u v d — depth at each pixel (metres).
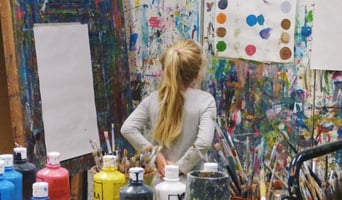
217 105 2.93
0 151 2.55
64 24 2.66
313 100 2.62
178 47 2.31
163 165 2.00
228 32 2.86
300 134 2.67
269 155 2.51
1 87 2.53
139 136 2.34
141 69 3.24
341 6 2.49
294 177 1.36
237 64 2.85
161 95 2.30
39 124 2.48
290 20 2.65
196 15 2.98
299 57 2.64
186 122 2.27
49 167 1.65
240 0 2.80
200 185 1.45
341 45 2.51
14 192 1.55
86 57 2.79
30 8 2.46
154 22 3.15
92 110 2.82
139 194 1.50
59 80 2.61
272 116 2.75
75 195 2.45
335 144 1.43
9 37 2.34
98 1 2.89
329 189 1.63
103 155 1.83
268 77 2.75
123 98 3.04
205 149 2.22
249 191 1.98
